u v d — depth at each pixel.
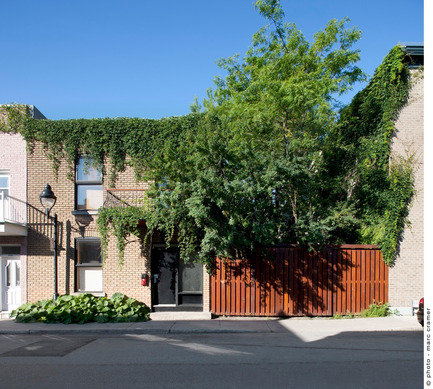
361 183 13.61
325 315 12.30
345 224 12.99
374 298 12.40
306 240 12.19
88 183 13.88
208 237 11.03
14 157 13.87
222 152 11.39
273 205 12.18
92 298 12.16
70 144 13.87
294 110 12.65
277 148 13.08
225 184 10.90
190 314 12.35
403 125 12.81
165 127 13.78
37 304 11.98
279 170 11.54
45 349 8.27
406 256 12.45
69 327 10.59
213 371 6.40
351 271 12.44
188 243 11.91
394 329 10.19
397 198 12.34
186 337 9.66
